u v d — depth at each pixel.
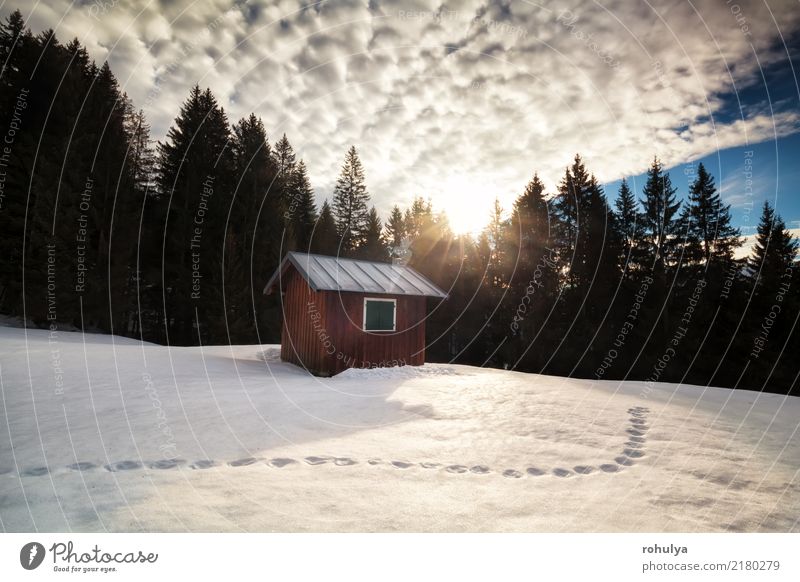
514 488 3.32
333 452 4.09
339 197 37.84
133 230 22.45
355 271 12.40
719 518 2.89
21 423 4.76
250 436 4.55
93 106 23.28
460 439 4.67
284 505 2.88
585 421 5.65
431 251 32.62
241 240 26.66
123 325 25.77
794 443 4.82
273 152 35.38
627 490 3.33
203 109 30.08
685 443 4.70
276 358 13.56
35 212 18.38
